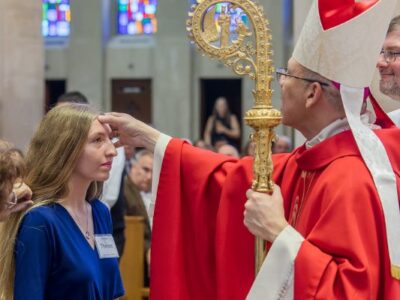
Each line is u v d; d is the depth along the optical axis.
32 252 3.00
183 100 14.84
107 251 3.25
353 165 2.81
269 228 2.78
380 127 3.14
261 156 2.90
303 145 3.08
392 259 2.70
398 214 2.74
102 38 15.12
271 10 14.28
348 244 2.66
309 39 2.89
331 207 2.73
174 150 3.30
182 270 3.25
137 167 6.84
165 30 14.95
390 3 2.81
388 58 3.39
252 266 3.09
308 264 2.66
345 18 2.82
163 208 3.27
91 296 3.08
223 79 14.76
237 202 3.14
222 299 3.09
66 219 3.13
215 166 3.26
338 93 2.89
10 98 10.04
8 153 2.65
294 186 3.05
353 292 2.61
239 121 14.70
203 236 3.25
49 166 3.15
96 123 3.20
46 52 15.24
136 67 15.01
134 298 6.00
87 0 15.13
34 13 10.14
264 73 2.97
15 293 2.99
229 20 3.00
